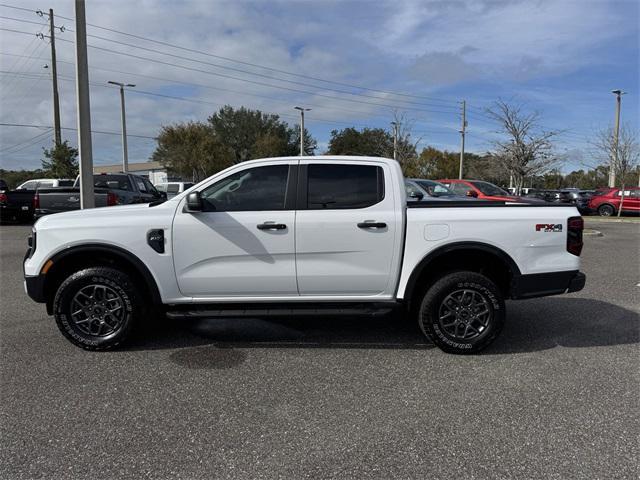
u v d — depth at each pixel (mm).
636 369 4293
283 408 3545
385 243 4539
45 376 4090
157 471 2789
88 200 11180
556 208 4715
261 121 70625
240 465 2850
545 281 4660
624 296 7105
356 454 2965
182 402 3635
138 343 4934
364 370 4258
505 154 26375
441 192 13406
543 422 3350
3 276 8172
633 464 2859
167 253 4523
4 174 65438
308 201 4566
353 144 66500
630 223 21516
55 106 29125
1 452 2969
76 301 4582
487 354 4664
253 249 4520
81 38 10859
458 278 4527
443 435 3182
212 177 4609
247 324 5625
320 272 4559
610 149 26234
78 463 2861
